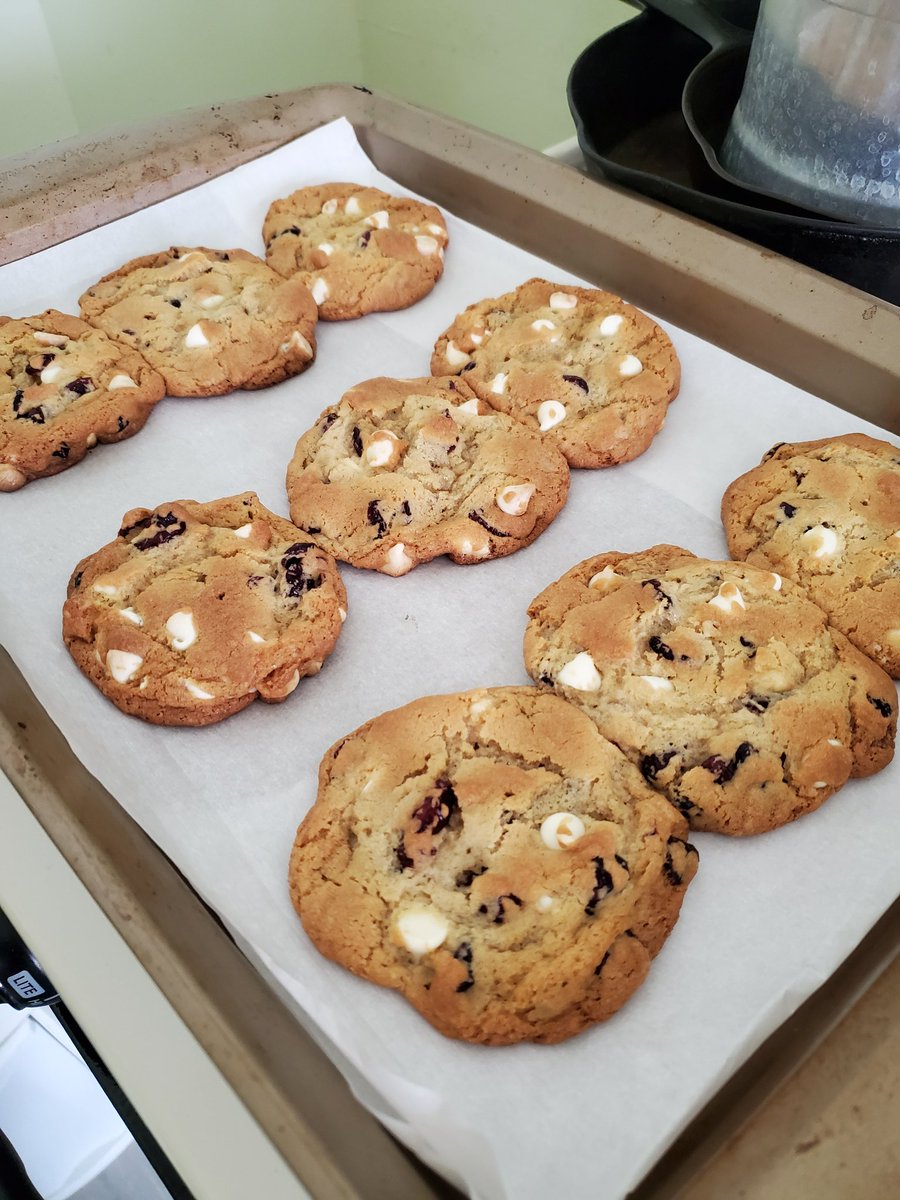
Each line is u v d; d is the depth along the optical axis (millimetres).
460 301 399
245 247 423
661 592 284
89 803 248
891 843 244
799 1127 180
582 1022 214
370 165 438
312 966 229
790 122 333
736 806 247
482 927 229
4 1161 303
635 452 336
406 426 346
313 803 260
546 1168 194
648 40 407
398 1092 200
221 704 276
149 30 614
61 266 394
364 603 310
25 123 602
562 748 259
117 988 209
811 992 218
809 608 283
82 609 291
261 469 349
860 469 310
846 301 323
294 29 677
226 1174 184
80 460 350
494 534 315
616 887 232
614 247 368
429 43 668
